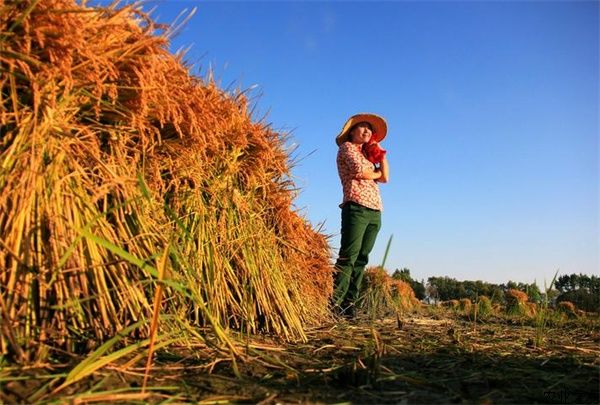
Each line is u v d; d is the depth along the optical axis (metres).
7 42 2.36
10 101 2.38
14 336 1.96
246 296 3.48
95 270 2.35
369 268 6.75
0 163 2.22
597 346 4.13
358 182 5.11
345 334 3.96
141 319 2.45
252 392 2.08
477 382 2.52
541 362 3.18
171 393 1.98
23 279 2.10
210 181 3.61
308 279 4.64
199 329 2.96
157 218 2.94
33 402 1.73
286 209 4.36
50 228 2.23
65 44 2.41
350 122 5.39
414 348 3.50
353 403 2.01
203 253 3.30
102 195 2.55
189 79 3.26
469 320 6.41
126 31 2.79
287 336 3.54
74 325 2.22
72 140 2.50
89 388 1.92
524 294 8.49
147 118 3.00
